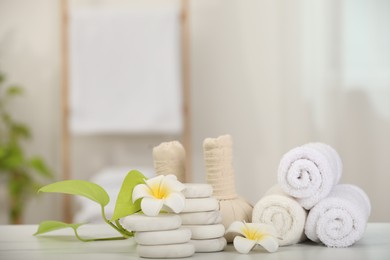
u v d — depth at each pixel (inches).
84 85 106.5
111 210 76.3
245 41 114.3
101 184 93.1
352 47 114.0
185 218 31.9
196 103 114.0
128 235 35.4
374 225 42.9
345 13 114.2
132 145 114.0
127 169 102.6
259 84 114.3
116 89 106.3
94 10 106.4
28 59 114.9
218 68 114.0
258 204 34.4
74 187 34.5
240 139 114.1
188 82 111.1
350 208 33.6
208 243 31.9
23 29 115.0
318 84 114.0
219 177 35.9
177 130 106.4
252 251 32.7
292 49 114.2
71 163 114.0
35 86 114.8
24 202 112.5
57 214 113.1
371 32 113.8
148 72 106.1
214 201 32.3
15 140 109.0
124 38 106.2
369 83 113.7
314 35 114.3
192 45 114.0
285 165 34.2
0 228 43.7
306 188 33.8
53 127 114.6
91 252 32.8
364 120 113.6
